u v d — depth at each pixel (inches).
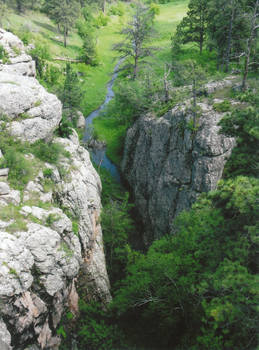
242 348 623.2
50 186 1000.2
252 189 732.0
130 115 2246.6
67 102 2316.7
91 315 1077.8
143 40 3009.4
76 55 3543.3
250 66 1945.1
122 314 1107.9
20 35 2822.3
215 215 840.3
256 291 576.1
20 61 1747.0
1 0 3336.6
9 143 1018.1
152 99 2000.5
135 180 1979.6
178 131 1541.6
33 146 1103.6
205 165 1336.1
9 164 936.3
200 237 849.5
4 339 616.4
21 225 785.6
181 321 970.7
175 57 2891.2
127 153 2151.8
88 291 1127.0
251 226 692.1
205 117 1438.2
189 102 1621.6
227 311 589.3
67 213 1042.1
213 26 2431.1
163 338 992.9
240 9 2066.9
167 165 1592.0
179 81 2081.7
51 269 797.9
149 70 2669.8
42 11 4023.1
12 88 1083.9
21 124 1077.1
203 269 882.1
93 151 2400.3
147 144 1830.7
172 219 1524.4
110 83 3297.2
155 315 1037.2
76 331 999.0
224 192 804.6
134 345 1015.6
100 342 1007.0
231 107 1455.5
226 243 783.1
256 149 952.3
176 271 932.6
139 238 1786.4
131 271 1107.3
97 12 4874.5
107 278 1250.0
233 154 1009.5
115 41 4276.6
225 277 650.8
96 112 2844.5
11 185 903.7
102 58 3796.8
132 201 2015.3
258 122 911.0
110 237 1476.4
